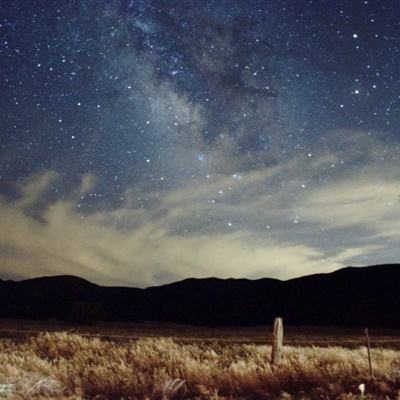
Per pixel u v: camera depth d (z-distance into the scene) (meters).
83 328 30.41
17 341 15.80
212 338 22.30
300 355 11.04
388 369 9.23
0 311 47.47
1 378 7.78
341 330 42.28
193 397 7.77
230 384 8.46
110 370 9.09
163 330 32.06
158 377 8.30
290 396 7.74
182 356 10.95
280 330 10.31
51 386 7.60
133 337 20.44
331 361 10.63
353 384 8.25
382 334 35.44
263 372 8.91
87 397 7.61
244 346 14.80
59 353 12.55
